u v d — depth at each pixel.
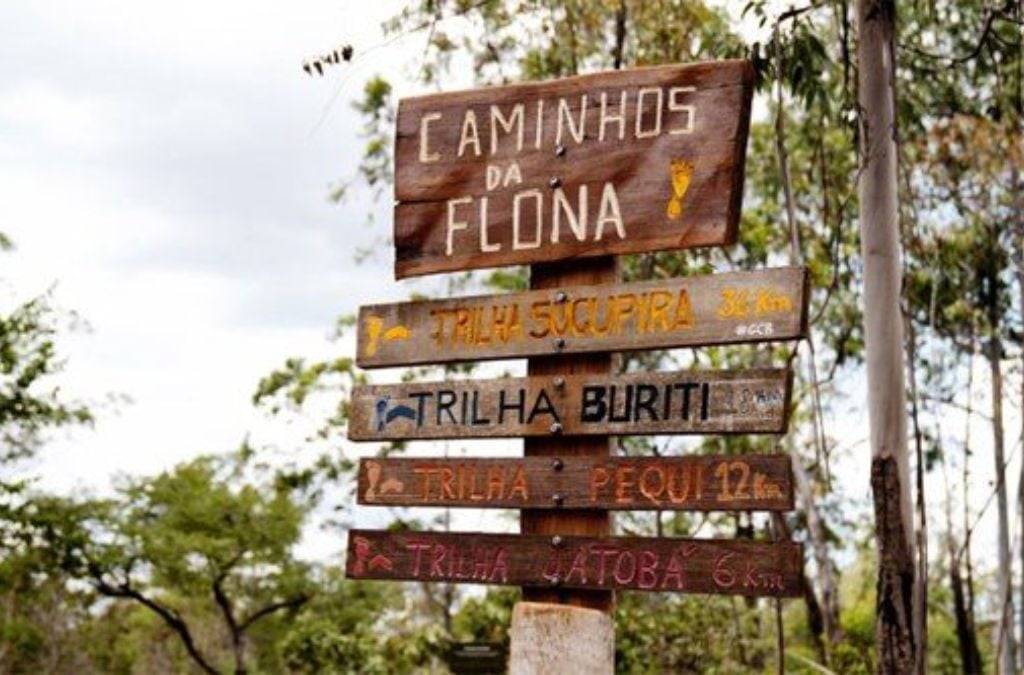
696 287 4.70
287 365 25.03
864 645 19.59
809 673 18.17
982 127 13.82
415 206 5.32
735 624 19.98
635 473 4.71
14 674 34.59
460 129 5.29
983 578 24.09
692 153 4.85
